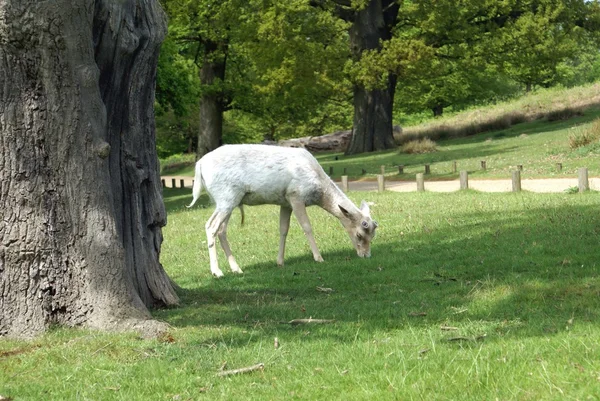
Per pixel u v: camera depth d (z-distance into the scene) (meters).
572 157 27.53
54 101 7.43
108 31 7.97
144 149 8.83
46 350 6.68
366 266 11.34
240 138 68.06
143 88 8.76
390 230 14.94
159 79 35.25
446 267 10.58
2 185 7.37
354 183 30.03
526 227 13.17
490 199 18.61
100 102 7.73
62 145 7.46
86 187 7.53
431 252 11.97
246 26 38.69
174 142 65.75
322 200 12.38
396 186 26.80
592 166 24.39
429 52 38.38
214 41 44.25
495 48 41.41
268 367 6.01
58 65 7.41
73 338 7.05
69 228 7.49
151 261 8.82
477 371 5.28
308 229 12.29
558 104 50.25
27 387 5.74
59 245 7.46
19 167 7.38
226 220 12.01
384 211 18.05
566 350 5.70
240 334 7.20
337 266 11.52
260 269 12.09
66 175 7.48
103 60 8.05
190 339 7.02
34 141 7.42
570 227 12.58
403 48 38.22
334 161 41.16
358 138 45.38
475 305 7.99
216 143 48.47
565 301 7.75
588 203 15.98
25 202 7.38
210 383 5.69
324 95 44.44
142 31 8.57
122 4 8.07
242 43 41.28
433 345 6.11
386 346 6.43
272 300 9.15
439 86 63.34
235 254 13.98
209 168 12.00
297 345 6.67
